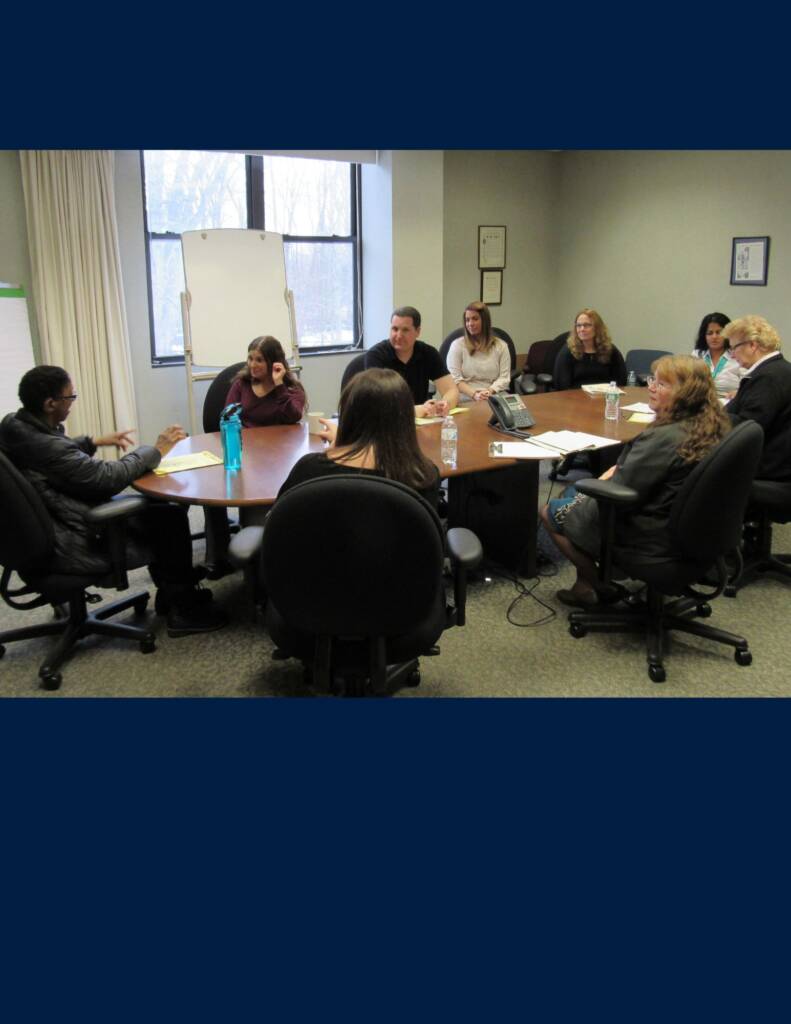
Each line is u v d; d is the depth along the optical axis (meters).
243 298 5.02
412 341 3.78
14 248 4.38
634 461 2.47
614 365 4.76
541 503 4.47
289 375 3.64
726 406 3.47
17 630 2.80
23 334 3.96
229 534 3.52
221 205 5.28
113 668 2.71
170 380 5.18
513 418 3.40
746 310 5.55
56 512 2.51
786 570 3.29
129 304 4.91
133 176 4.78
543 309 7.03
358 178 5.83
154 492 2.57
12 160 4.30
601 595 3.05
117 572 2.54
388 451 1.74
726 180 5.52
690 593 2.66
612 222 6.41
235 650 2.83
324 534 1.57
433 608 1.71
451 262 6.37
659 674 2.58
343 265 5.91
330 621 1.68
